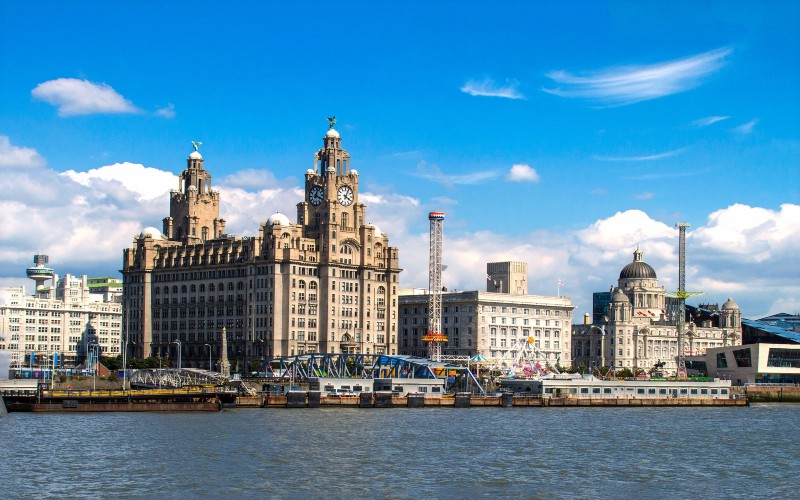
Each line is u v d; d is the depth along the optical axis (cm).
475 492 13488
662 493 13650
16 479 13900
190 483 13788
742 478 14862
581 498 13238
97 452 16312
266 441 17975
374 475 14562
